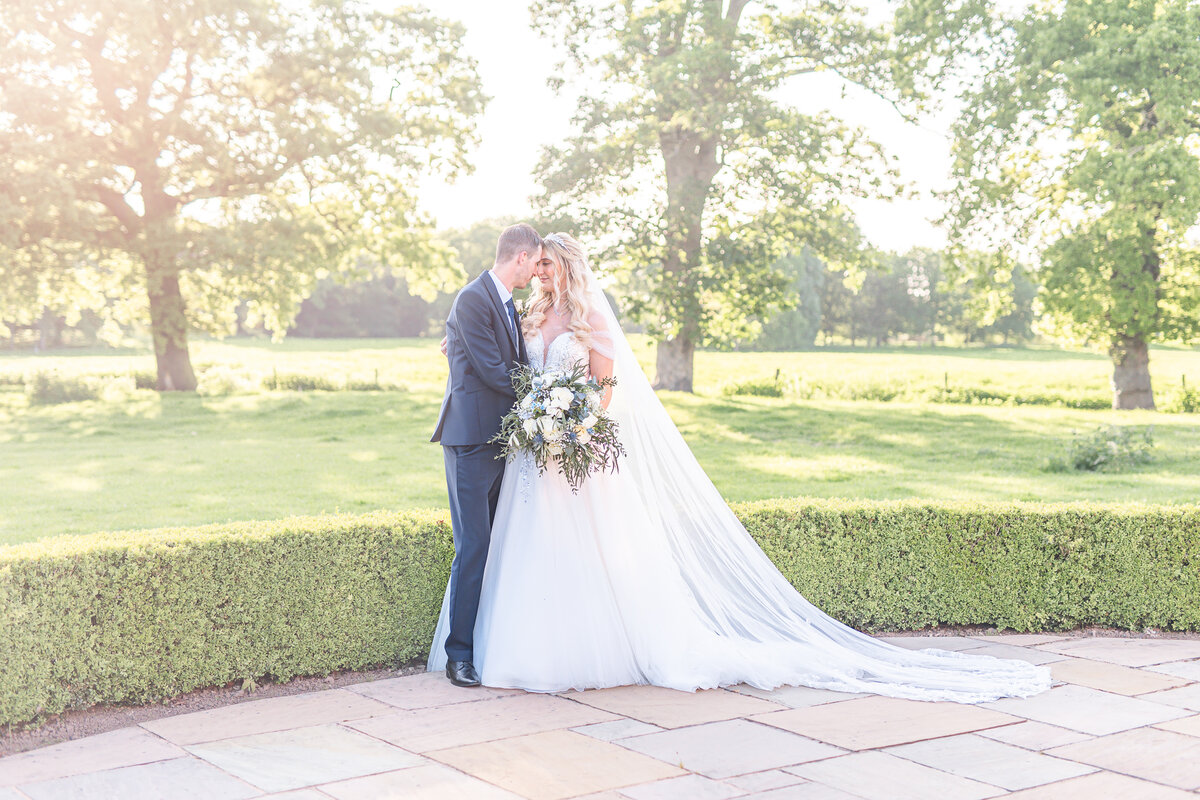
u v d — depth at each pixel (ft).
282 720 12.60
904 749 11.18
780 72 71.36
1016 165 74.64
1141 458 41.73
